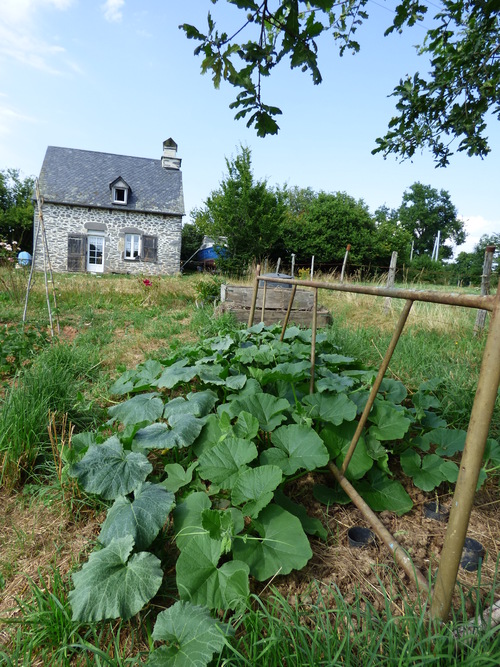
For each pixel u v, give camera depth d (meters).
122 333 5.04
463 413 2.55
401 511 1.76
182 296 8.14
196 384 2.82
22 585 1.39
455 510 1.05
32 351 3.62
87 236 18.62
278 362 2.75
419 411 2.22
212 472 1.65
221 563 1.44
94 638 1.19
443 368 3.20
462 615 1.20
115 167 20.64
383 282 10.10
